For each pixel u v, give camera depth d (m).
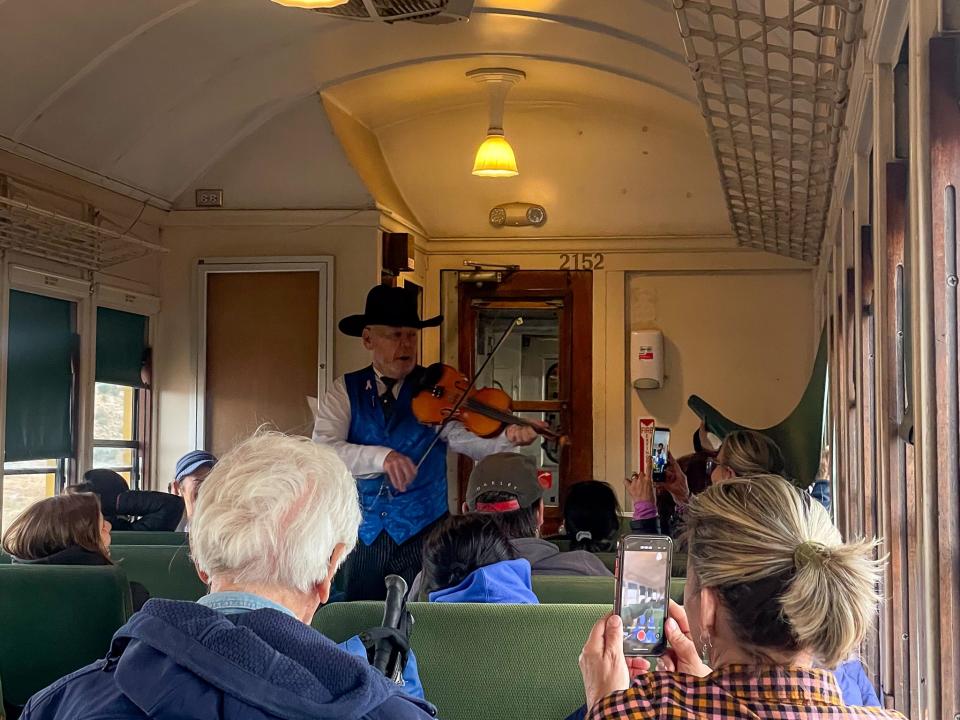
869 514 3.27
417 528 4.71
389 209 7.39
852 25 2.61
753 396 7.94
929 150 1.75
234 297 7.38
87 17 5.28
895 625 2.56
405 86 7.16
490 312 8.27
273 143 7.23
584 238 8.09
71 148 6.10
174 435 7.35
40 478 6.16
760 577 1.41
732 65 3.29
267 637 1.36
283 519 1.47
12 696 3.39
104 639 3.37
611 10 5.40
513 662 2.44
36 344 6.06
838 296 4.76
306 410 7.27
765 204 5.47
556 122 7.73
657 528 4.25
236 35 6.06
